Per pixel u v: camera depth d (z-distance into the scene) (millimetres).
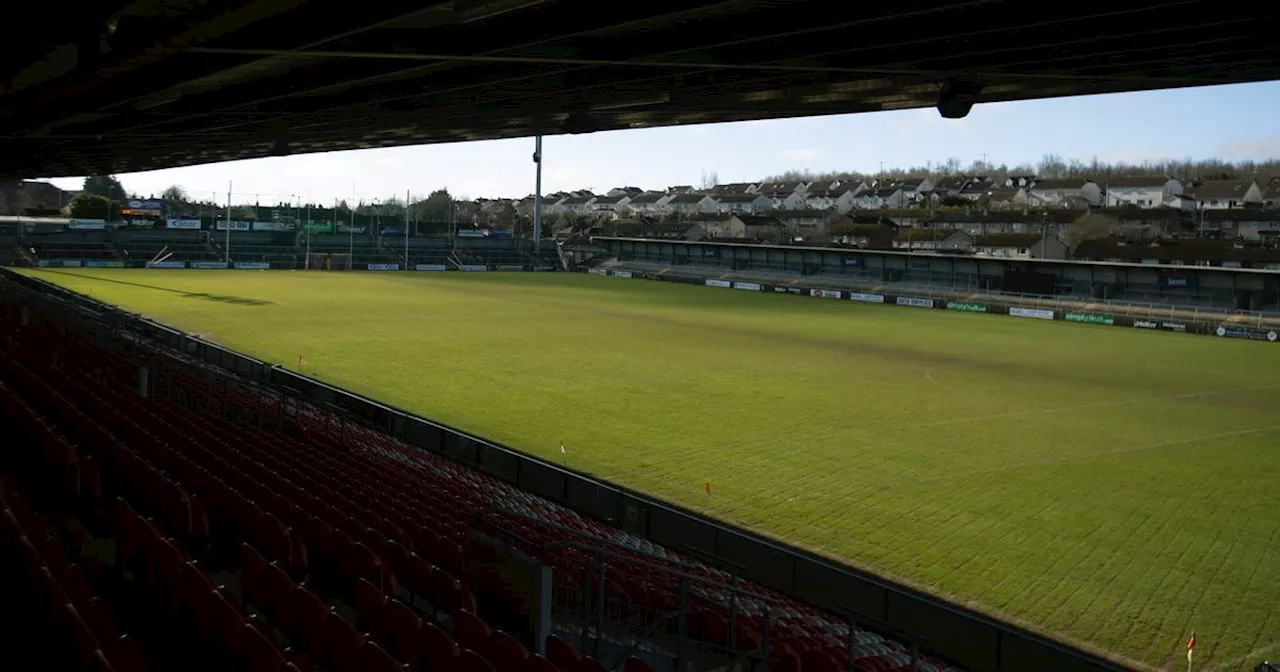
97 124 34938
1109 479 29438
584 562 16188
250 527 14695
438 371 47156
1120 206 151250
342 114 30188
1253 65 18469
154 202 151000
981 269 96938
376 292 92062
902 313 86000
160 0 15406
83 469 16016
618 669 13180
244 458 20062
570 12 16250
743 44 18234
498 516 18516
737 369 50250
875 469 30125
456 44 18188
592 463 30297
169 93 25953
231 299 80562
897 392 44375
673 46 17688
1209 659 17203
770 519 24922
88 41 18344
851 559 22000
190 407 30953
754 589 17266
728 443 33375
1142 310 81500
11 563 11617
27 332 40156
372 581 13094
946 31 15789
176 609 11281
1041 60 17906
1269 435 36250
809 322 75938
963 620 14867
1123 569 21672
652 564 14477
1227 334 73812
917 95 24531
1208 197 156000
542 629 12117
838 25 15219
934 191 187875
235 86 26594
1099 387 47062
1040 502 26859
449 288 100438
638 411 38625
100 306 57906
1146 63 18234
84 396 24703
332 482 20156
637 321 72812
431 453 28328
